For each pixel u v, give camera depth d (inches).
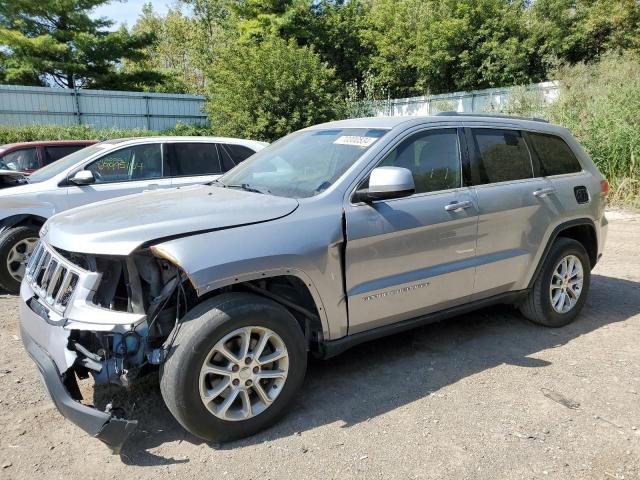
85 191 254.8
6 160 370.9
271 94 797.2
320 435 124.1
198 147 296.2
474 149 166.6
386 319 145.8
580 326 192.9
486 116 176.2
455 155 162.2
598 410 134.6
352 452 117.6
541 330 188.5
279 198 137.4
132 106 1063.6
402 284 144.9
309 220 130.5
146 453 117.7
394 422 129.4
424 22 1161.4
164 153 284.7
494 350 171.3
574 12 1020.5
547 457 115.8
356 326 140.2
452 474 110.2
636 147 443.2
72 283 118.8
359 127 162.1
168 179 280.1
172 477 109.3
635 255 295.3
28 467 113.0
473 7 1111.6
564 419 130.3
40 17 1138.0
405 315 150.0
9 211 235.5
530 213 173.6
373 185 133.1
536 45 1039.6
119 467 113.0
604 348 172.9
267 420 124.1
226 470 111.4
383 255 140.8
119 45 1181.1
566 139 197.9
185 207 132.2
